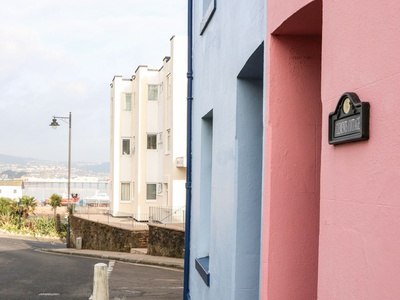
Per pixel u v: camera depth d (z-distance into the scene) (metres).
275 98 4.39
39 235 46.06
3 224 50.81
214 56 7.18
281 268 4.31
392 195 2.48
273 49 4.39
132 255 23.17
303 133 4.39
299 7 3.72
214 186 6.95
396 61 2.47
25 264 20.44
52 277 16.12
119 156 42.12
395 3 2.49
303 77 4.40
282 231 4.32
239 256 5.49
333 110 3.16
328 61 3.27
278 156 4.36
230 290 5.62
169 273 17.09
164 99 35.72
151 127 38.53
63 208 77.75
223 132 6.34
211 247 7.02
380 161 2.60
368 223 2.70
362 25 2.81
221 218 6.30
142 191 38.09
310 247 4.33
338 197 3.06
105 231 29.23
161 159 36.94
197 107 9.02
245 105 5.64
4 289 13.55
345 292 2.93
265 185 4.43
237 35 5.61
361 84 2.82
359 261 2.79
